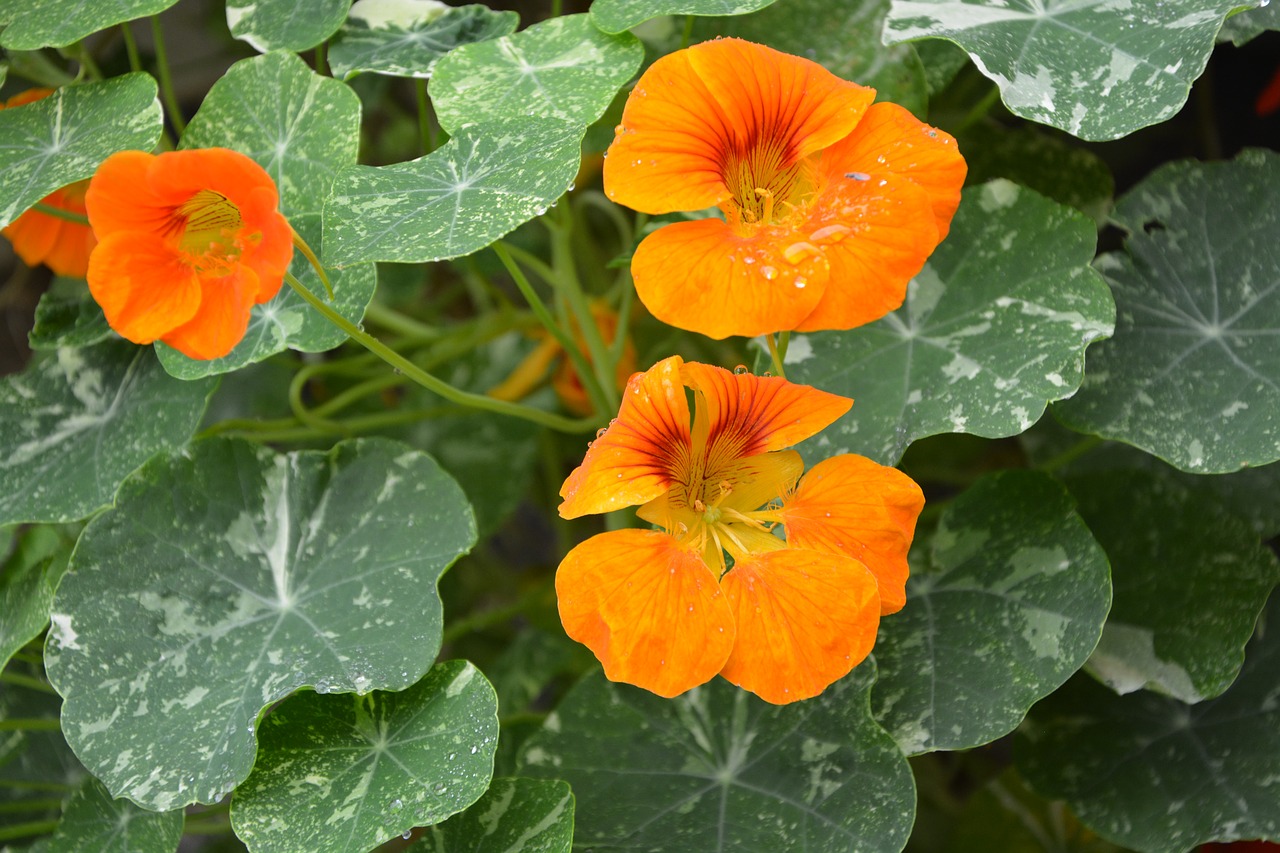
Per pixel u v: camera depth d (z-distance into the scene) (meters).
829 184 0.48
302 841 0.48
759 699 0.51
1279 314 0.52
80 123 0.52
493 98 0.51
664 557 0.47
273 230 0.46
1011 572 0.51
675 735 0.51
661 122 0.47
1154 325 0.52
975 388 0.50
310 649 0.50
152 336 0.47
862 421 0.51
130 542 0.51
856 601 0.47
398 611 0.50
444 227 0.48
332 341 0.51
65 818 0.52
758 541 0.48
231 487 0.51
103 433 0.53
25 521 0.52
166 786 0.48
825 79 0.48
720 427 0.48
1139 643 0.52
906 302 0.52
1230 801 0.52
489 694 0.49
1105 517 0.53
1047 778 0.53
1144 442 0.51
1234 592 0.52
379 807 0.48
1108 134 0.49
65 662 0.50
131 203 0.47
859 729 0.50
